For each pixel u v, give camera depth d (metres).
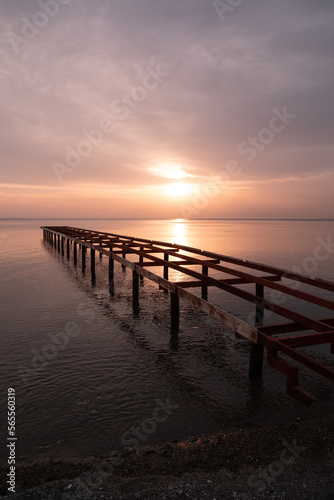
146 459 4.21
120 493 3.59
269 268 11.01
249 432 4.78
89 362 7.52
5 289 15.55
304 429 4.79
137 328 9.89
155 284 16.64
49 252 31.23
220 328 9.85
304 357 4.94
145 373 6.96
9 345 8.59
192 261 13.93
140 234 73.31
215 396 5.98
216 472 3.90
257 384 6.41
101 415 5.41
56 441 4.70
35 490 3.65
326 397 5.86
